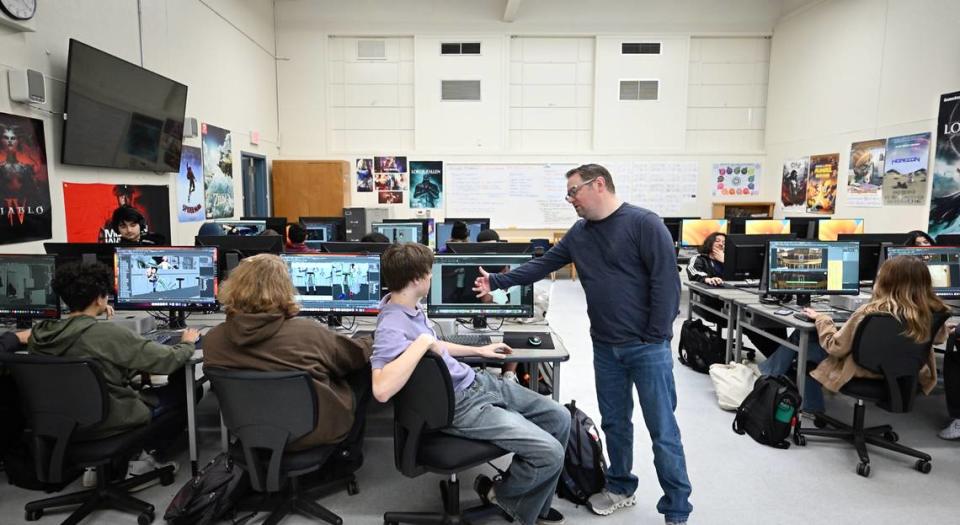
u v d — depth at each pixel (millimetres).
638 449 2697
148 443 2176
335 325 2748
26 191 3299
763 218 6977
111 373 1939
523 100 8250
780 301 3369
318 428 1783
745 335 3855
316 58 7996
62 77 3607
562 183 8258
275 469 1752
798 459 2586
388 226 5418
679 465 1926
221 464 2119
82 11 3799
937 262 3166
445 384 1615
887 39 5961
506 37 8047
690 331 4031
